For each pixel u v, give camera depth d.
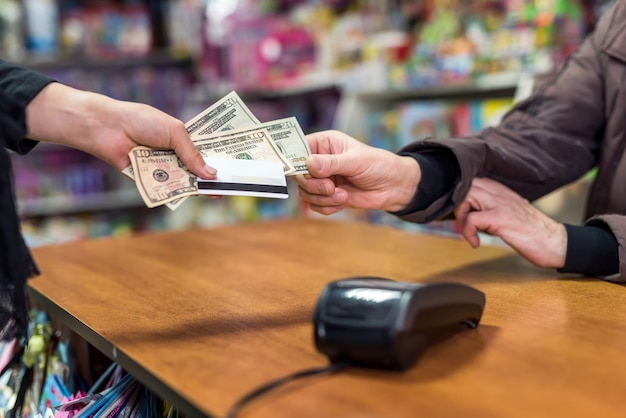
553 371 0.65
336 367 0.66
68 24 3.40
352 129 2.60
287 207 3.04
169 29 3.69
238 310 0.91
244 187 0.88
